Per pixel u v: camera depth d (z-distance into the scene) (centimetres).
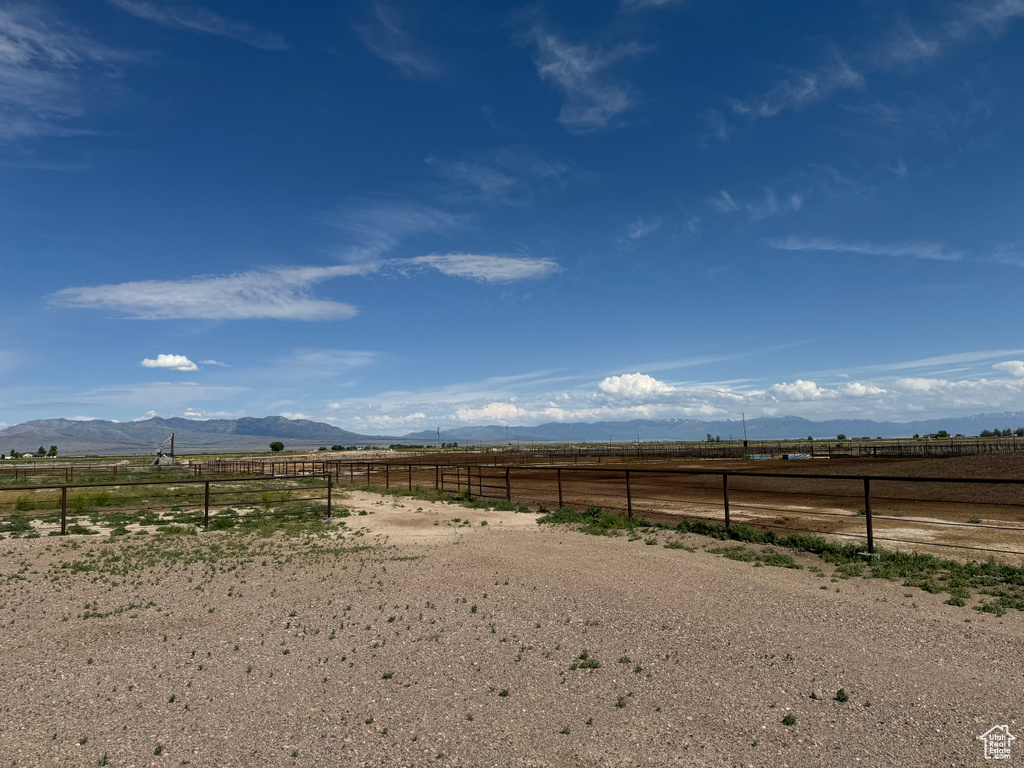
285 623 973
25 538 1772
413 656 818
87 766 560
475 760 558
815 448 9500
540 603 1026
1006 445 7112
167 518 2145
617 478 4103
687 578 1142
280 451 14888
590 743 579
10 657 844
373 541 1664
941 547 1389
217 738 610
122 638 917
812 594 1016
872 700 633
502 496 2759
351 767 553
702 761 539
